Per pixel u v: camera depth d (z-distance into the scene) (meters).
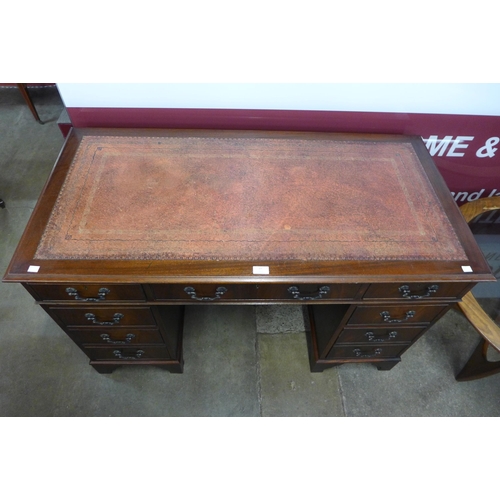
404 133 1.24
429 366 1.45
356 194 1.00
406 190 1.01
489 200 1.29
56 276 0.79
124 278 0.80
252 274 0.82
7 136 2.27
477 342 1.52
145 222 0.90
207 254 0.85
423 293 0.92
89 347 1.17
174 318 1.30
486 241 1.39
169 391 1.36
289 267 0.83
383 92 1.11
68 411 1.30
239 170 1.04
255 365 1.43
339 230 0.91
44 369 1.38
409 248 0.88
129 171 1.01
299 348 1.48
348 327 1.10
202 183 0.99
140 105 1.12
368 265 0.85
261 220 0.92
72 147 1.06
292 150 1.11
